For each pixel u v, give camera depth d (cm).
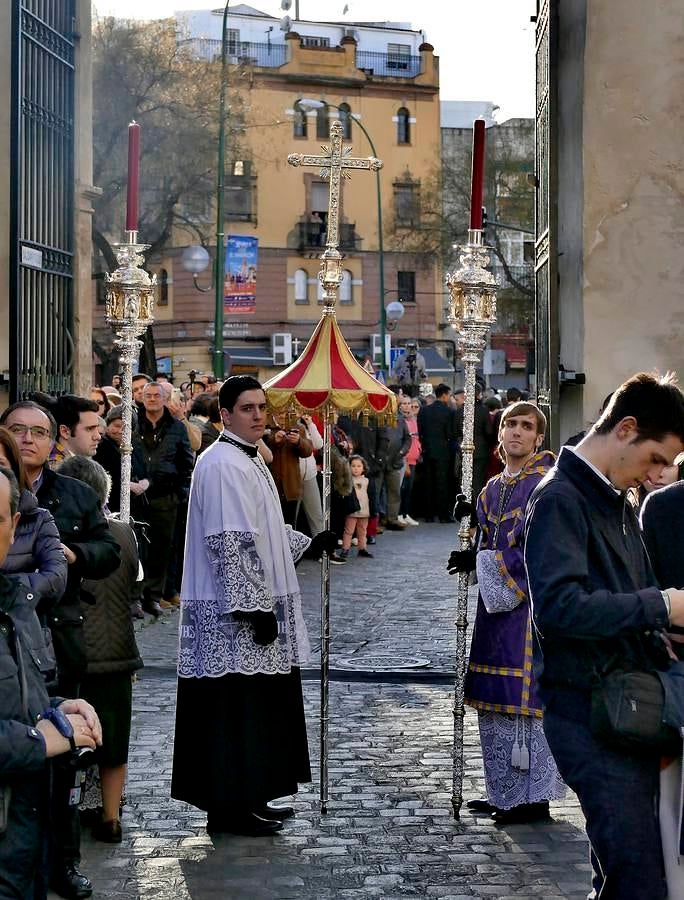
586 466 410
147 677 958
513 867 573
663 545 457
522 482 648
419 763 741
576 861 580
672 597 391
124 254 742
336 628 1184
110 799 604
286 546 645
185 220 4109
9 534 354
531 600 406
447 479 2327
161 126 3738
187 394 1878
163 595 1288
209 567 629
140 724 820
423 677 968
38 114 1117
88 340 1221
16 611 365
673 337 1023
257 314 6062
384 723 830
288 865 576
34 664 360
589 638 392
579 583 399
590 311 1024
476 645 646
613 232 1023
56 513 565
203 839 614
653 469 407
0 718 346
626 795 396
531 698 624
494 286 669
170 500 1223
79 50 1216
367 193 6319
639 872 394
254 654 623
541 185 1130
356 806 662
